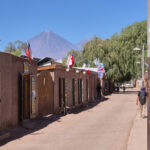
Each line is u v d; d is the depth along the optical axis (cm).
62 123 1232
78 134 950
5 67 1027
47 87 1502
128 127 1090
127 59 3981
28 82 1271
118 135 916
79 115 1546
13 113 1095
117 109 1869
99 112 1698
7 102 1035
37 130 1051
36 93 1341
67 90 1852
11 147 761
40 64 2097
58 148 739
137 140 810
